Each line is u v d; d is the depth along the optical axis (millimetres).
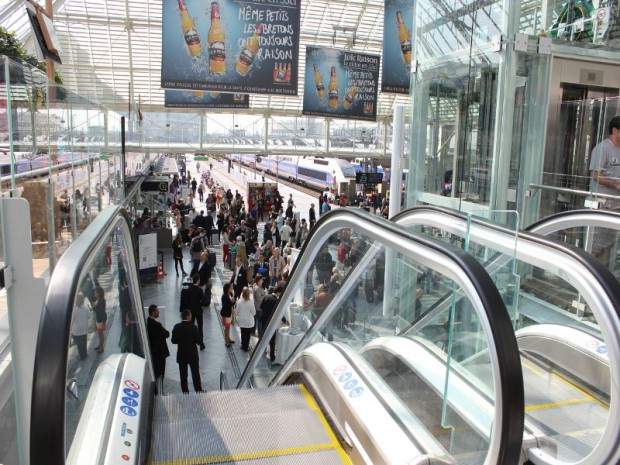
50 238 4559
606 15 7316
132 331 5512
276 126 34719
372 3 28516
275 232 21578
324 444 3820
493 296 2705
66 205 5449
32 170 4074
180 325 8836
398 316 4934
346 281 5902
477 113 7875
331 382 4152
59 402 2020
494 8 7418
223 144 33812
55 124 5039
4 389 3199
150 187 22734
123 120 12977
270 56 13938
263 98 32812
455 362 3264
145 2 26688
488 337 2641
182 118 33094
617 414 3078
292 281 6645
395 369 4148
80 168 6543
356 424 3586
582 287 3420
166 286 16391
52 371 2053
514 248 3564
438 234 6723
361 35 31188
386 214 28062
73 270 2424
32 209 4020
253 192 31797
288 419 4152
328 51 19422
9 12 17797
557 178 7402
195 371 8914
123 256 5020
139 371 4090
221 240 24000
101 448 2863
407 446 3178
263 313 11125
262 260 16047
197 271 14750
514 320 3570
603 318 3229
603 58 7445
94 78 27484
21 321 3311
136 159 19812
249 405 4441
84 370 2955
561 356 4824
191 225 22438
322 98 19594
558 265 3648
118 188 11828
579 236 7188
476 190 7922
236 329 12805
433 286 4148
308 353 4883
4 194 3361
